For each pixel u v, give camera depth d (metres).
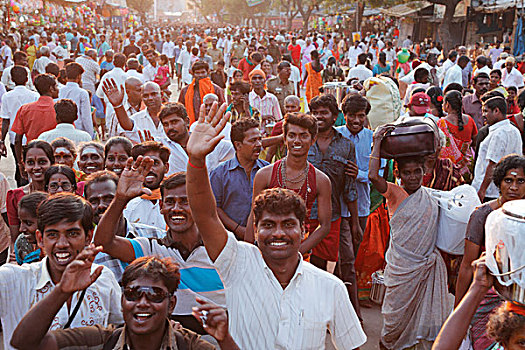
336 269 5.13
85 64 12.44
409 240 3.90
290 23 64.19
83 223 2.81
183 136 5.52
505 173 3.55
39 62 15.45
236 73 11.77
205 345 2.41
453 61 16.25
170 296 2.37
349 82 8.59
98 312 2.87
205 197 2.53
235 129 4.59
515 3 31.28
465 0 35.62
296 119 4.05
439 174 4.56
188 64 21.02
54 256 2.79
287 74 9.95
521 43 31.12
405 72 18.78
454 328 2.45
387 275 4.05
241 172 4.69
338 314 2.74
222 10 93.88
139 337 2.34
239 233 4.65
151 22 105.50
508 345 2.45
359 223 5.39
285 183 4.15
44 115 7.11
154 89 6.53
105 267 3.02
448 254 3.98
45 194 3.74
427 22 42.06
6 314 2.79
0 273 2.76
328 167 4.80
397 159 3.92
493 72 9.81
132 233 3.66
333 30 49.38
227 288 2.67
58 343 2.29
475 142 6.54
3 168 9.76
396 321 3.97
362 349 4.63
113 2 61.12
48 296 2.24
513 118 7.25
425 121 4.02
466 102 8.87
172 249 3.45
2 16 28.11
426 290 3.91
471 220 3.56
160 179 4.33
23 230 3.67
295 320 2.64
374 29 46.78
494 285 2.49
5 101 7.98
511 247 2.38
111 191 3.75
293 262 2.70
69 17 41.53
